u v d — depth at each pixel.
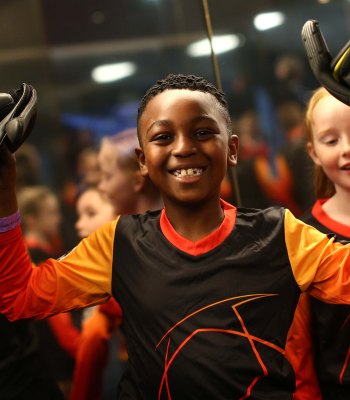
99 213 1.93
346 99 1.06
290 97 2.86
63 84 3.38
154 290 1.14
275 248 1.15
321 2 2.62
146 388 1.15
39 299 1.17
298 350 1.35
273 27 2.77
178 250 1.16
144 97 1.21
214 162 1.14
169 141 1.14
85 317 2.14
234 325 1.12
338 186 1.42
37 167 3.20
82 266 1.19
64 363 2.12
